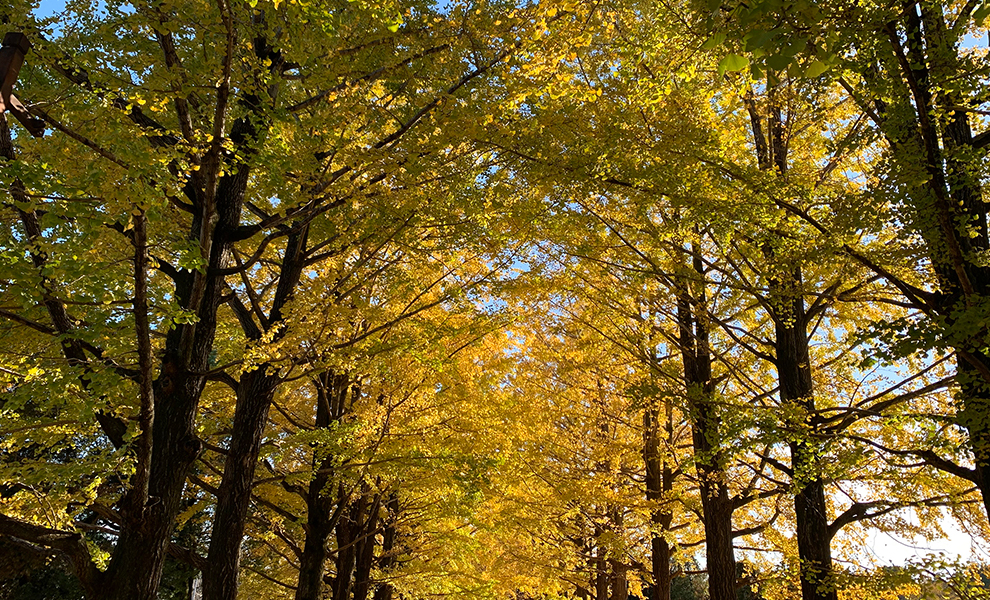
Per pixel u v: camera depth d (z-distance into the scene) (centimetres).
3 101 282
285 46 446
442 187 539
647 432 902
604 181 482
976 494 608
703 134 467
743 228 490
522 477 874
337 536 976
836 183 610
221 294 571
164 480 471
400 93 555
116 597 422
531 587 1126
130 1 426
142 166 313
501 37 466
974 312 339
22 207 312
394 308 794
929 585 539
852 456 484
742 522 868
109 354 489
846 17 329
